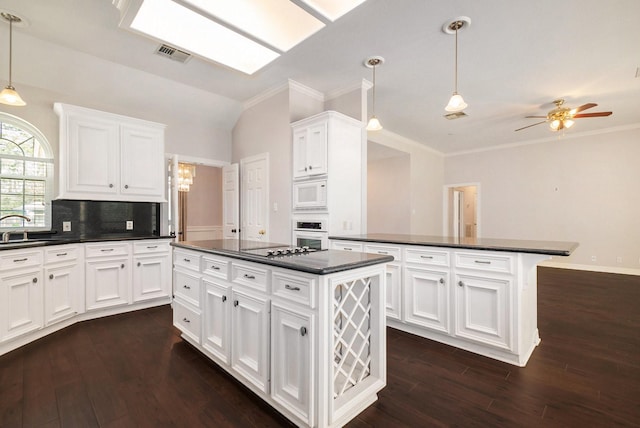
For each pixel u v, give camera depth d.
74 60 3.18
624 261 5.58
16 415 1.65
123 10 1.82
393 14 2.46
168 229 4.03
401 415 1.67
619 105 4.49
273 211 4.05
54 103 3.19
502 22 2.56
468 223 9.10
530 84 3.79
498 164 7.03
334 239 3.37
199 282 2.35
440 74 3.54
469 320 2.43
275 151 4.02
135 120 3.56
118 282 3.27
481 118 5.12
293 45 2.15
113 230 3.67
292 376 1.61
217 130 4.69
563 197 6.19
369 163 7.54
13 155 3.15
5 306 2.35
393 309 2.89
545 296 4.09
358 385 1.77
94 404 1.75
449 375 2.09
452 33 2.72
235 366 1.98
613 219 5.69
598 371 2.14
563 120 4.13
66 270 2.87
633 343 2.61
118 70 3.45
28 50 2.95
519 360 2.22
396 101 4.39
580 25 2.60
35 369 2.13
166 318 3.18
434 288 2.63
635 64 3.29
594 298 3.99
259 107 4.26
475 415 1.67
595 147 5.85
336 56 3.14
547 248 2.12
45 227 3.30
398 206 6.96
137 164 3.58
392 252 2.90
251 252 2.01
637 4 2.33
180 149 4.31
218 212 6.77
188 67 3.46
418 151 7.01
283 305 1.65
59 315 2.79
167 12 1.79
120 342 2.59
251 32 1.99
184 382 1.99
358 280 1.82
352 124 3.69
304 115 3.98
